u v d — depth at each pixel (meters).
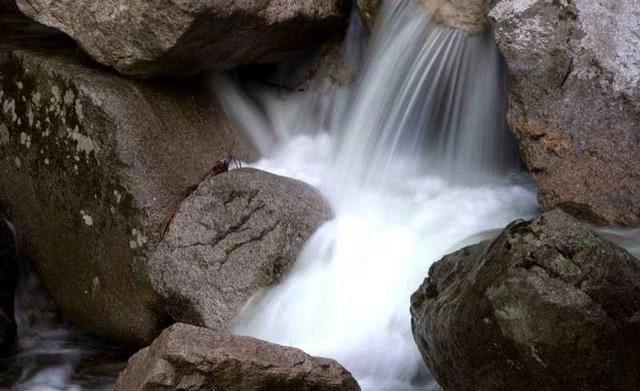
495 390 4.94
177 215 6.25
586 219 5.82
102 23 6.39
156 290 6.18
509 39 6.05
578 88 5.95
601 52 5.95
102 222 6.38
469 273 5.14
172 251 6.18
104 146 6.31
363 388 5.68
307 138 6.97
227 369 5.19
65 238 6.54
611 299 4.84
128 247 6.29
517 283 4.87
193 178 6.44
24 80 6.57
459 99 6.48
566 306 4.80
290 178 6.36
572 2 6.01
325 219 6.21
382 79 6.65
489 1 6.32
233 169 6.38
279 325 5.95
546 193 5.91
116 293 6.37
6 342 6.43
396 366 5.71
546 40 6.01
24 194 6.67
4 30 7.03
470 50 6.39
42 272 6.67
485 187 6.49
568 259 4.88
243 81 7.05
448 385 5.18
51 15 6.56
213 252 6.14
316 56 7.01
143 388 5.17
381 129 6.65
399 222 6.24
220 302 6.05
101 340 6.56
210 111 6.73
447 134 6.56
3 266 6.64
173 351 5.18
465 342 4.99
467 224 6.18
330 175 6.71
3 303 6.56
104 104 6.29
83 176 6.41
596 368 4.81
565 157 5.91
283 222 6.16
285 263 6.09
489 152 6.50
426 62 6.48
